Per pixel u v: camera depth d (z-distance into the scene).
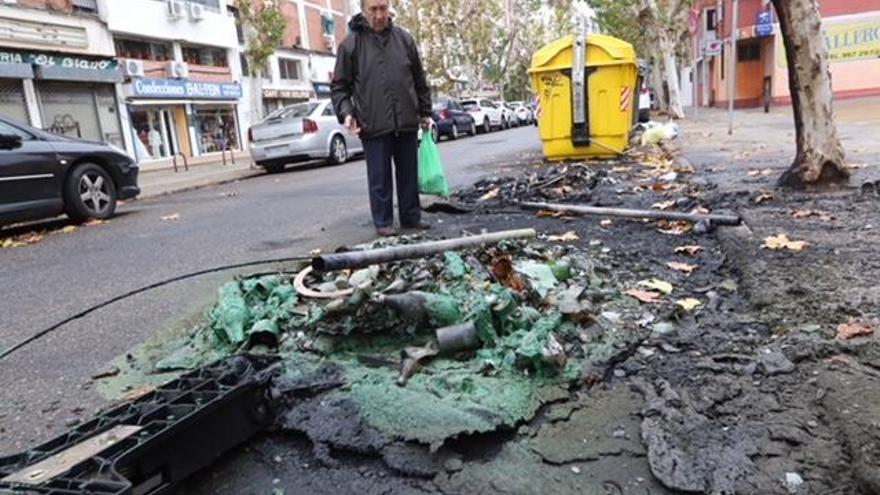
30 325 3.48
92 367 2.76
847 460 1.72
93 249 5.85
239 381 2.04
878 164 6.80
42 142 7.42
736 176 6.79
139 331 3.19
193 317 3.30
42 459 1.66
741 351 2.41
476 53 45.94
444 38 42.59
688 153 9.55
